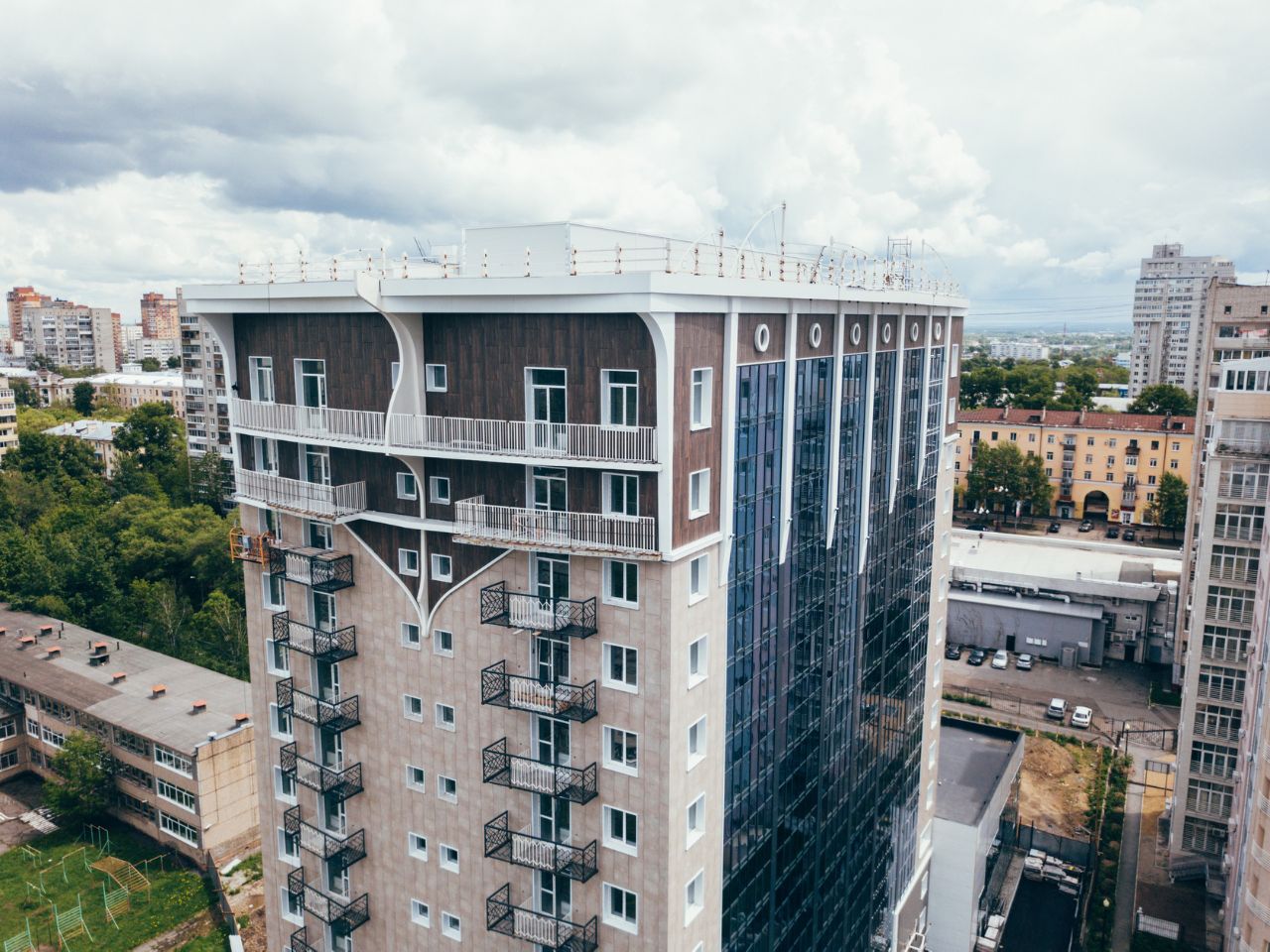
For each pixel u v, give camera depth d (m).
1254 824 50.41
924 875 69.19
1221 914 71.81
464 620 38.25
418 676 40.44
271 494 42.44
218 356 160.50
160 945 69.00
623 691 34.47
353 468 40.66
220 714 83.31
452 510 37.75
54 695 88.00
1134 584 122.44
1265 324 103.69
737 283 33.78
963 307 62.16
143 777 81.88
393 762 42.22
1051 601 125.88
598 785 35.78
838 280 43.44
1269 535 65.69
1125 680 117.69
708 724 36.47
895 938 63.84
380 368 38.53
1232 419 74.00
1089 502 187.50
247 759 80.19
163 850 80.56
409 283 35.03
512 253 39.97
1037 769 95.62
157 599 116.56
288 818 46.62
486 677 37.41
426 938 42.91
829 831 50.75
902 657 60.47
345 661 42.97
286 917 48.69
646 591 33.16
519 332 34.41
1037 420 188.25
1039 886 78.50
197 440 168.00
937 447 62.78
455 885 41.16
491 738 38.56
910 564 59.88
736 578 37.75
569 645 35.72
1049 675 119.38
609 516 33.09
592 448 32.84
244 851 80.06
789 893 46.56
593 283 30.95
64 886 75.62
